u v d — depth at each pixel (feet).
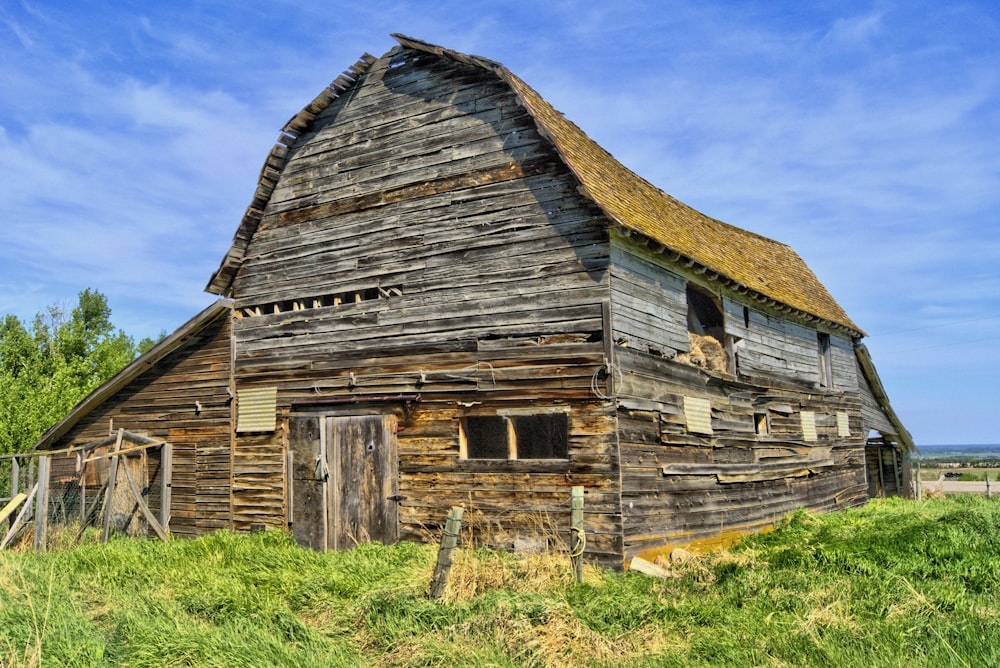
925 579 35.37
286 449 51.08
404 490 46.14
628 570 39.06
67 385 95.81
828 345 75.56
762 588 34.35
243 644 26.48
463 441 45.29
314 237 53.11
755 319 59.47
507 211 45.68
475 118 47.80
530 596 30.07
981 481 179.32
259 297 54.90
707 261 49.57
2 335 122.52
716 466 50.62
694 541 46.78
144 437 56.44
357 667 25.54
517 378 43.70
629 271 44.19
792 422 64.34
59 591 34.19
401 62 51.57
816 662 26.09
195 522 54.49
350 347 49.93
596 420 41.19
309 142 54.49
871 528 47.37
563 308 42.96
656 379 45.14
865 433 82.94
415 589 31.96
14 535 51.65
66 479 60.80
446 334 46.44
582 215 43.19
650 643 27.99
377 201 50.72
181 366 57.06
